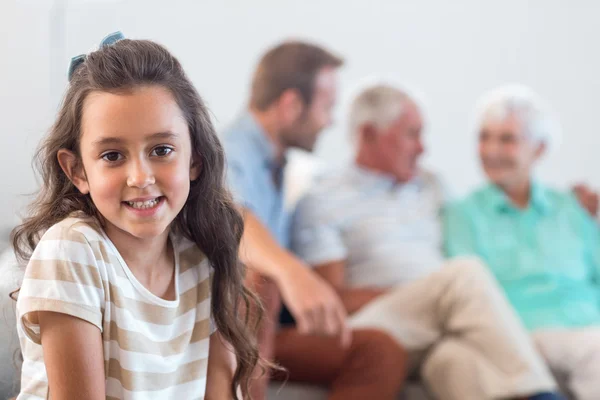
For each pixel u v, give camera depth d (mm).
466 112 2795
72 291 815
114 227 877
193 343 941
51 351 814
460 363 1850
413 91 2400
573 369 2012
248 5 2742
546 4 2818
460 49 2820
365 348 1760
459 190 2764
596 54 2812
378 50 2812
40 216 894
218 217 949
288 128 2123
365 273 2230
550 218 2377
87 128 832
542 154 2463
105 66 836
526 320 2193
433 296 1962
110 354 854
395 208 2293
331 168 2441
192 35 2717
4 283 1116
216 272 967
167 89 847
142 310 884
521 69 2824
